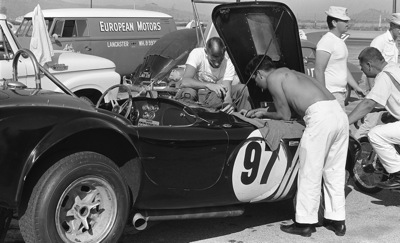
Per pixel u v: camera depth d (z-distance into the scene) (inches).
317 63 245.8
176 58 386.6
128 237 172.9
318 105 174.9
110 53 593.0
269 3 189.8
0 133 128.0
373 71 212.8
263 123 174.7
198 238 175.6
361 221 198.5
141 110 187.0
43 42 284.5
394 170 206.8
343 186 183.5
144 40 623.5
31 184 133.6
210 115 171.2
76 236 138.9
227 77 224.7
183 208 161.0
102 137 145.0
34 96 148.5
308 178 176.2
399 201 224.8
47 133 132.0
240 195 169.8
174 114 177.3
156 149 150.5
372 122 229.1
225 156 163.2
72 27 569.3
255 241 175.0
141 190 150.2
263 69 184.4
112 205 143.8
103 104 201.9
